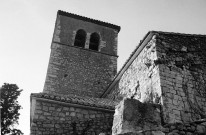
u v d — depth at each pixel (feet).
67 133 34.06
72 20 74.38
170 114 28.99
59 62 64.39
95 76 65.05
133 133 17.83
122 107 26.32
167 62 33.83
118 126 25.57
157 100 30.81
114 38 75.77
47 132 33.30
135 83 40.22
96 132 34.88
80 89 61.77
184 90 31.89
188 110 30.27
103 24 77.10
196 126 18.63
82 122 35.27
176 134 18.11
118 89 48.39
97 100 42.32
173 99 30.53
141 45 39.01
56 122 34.27
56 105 35.37
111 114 36.83
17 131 71.77
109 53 71.36
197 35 38.50
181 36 37.60
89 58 67.92
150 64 35.76
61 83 61.16
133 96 39.63
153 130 18.04
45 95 34.73
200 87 33.12
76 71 64.28
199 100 31.86
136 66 41.42
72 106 35.86
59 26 71.41
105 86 64.13
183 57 35.22
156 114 28.14
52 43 67.62
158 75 32.50
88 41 72.38
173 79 32.45
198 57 36.14
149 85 34.45
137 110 26.68
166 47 35.45
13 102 74.13
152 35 36.55
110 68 67.92
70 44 68.69
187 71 33.96
